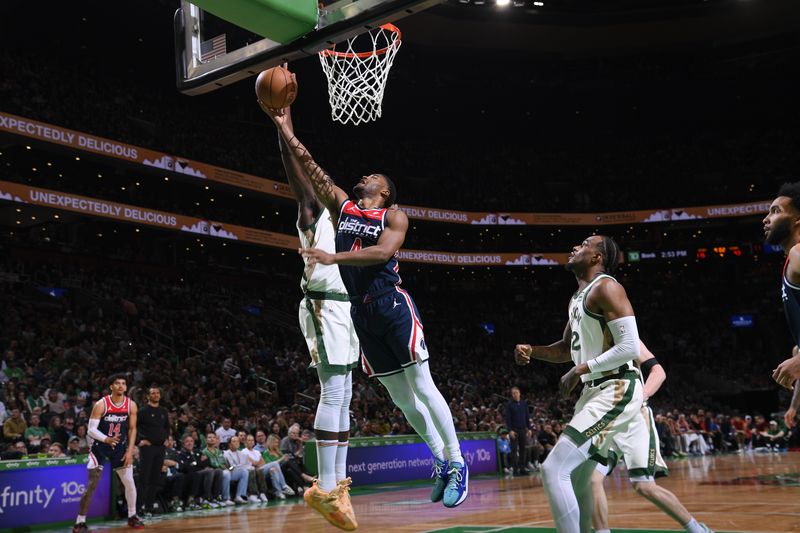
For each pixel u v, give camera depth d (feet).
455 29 100.22
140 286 75.97
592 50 108.37
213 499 33.35
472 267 114.62
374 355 12.00
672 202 113.70
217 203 95.40
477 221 107.24
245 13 10.02
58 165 78.23
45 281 69.97
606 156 123.13
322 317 12.78
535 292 115.96
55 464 27.48
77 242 80.53
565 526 10.75
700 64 110.11
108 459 25.23
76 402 41.70
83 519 24.54
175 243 88.28
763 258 115.75
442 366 87.92
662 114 120.47
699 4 99.86
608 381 11.64
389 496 34.65
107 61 89.81
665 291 116.98
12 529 25.66
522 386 91.76
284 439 39.45
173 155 77.46
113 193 74.69
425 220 103.40
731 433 80.74
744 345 112.57
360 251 10.72
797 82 112.06
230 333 74.54
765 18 101.96
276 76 11.91
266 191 87.25
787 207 9.74
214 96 95.25
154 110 87.66
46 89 74.79
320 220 13.14
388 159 111.45
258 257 98.43
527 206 111.24
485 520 21.42
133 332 65.31
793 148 116.57
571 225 111.14
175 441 36.68
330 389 12.57
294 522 23.45
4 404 38.09
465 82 107.96
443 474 12.41
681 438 72.79
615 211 112.47
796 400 9.79
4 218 77.56
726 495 26.27
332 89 17.93
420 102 110.42
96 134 73.15
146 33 83.25
